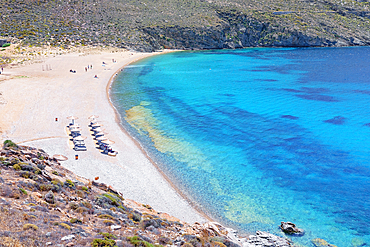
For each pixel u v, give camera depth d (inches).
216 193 1234.6
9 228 499.8
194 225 918.4
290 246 916.0
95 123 1786.4
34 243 470.3
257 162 1512.1
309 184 1314.0
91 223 638.5
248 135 1860.2
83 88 2719.0
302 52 5821.9
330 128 1978.3
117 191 1077.1
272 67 4284.0
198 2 7342.5
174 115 2214.6
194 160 1514.5
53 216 601.6
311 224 1053.8
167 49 5871.1
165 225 805.9
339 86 3137.3
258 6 7450.8
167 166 1435.8
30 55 3973.9
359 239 975.6
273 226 1043.3
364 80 3403.1
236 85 3206.2
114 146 1581.0
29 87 2539.4
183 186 1273.4
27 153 998.4
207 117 2194.9
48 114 1937.7
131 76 3516.2
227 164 1482.5
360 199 1197.7
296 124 2058.3
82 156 1405.0
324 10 7578.7
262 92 2923.2
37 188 742.5
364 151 1631.4
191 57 5118.1
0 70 3127.5
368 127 1984.5
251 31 6643.7
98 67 3757.4
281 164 1493.6
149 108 2354.8
